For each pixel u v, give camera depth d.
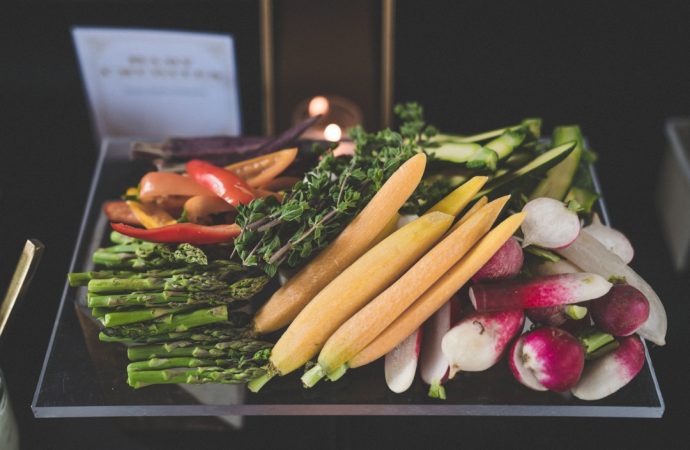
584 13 1.23
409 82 1.20
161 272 0.71
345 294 0.67
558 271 0.71
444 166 0.78
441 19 1.23
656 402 0.67
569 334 0.67
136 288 0.70
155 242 0.73
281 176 0.82
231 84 1.04
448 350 0.67
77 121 1.15
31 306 0.93
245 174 0.80
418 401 0.68
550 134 1.17
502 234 0.66
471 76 1.21
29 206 1.04
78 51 1.00
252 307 0.73
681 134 1.08
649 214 1.09
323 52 1.10
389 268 0.67
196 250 0.69
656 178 1.14
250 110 1.19
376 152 0.76
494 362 0.68
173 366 0.69
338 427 0.84
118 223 0.74
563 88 1.21
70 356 0.71
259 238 0.69
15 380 0.86
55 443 0.81
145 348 0.70
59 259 0.98
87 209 0.83
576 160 0.81
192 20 1.21
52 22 1.19
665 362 0.93
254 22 1.21
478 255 0.67
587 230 0.77
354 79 1.12
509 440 0.84
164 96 1.05
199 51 1.00
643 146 1.17
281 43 1.10
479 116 1.17
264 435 0.83
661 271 1.02
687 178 1.01
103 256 0.75
